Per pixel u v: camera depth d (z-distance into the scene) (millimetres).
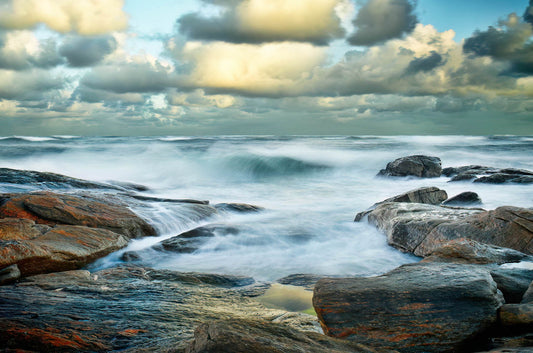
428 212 9195
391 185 20750
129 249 8656
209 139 54688
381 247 8867
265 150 34469
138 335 3814
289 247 8844
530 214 7398
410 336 3578
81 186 13742
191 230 9359
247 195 17484
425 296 3967
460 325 3641
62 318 4066
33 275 6418
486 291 4000
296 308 5320
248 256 8227
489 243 7270
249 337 2527
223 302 5305
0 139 48594
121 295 5227
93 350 3432
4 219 7711
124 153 31562
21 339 3488
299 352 2494
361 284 4289
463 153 35219
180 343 3344
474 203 12562
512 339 3570
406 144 45094
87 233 8133
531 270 5258
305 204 14930
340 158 30656
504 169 19672
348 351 2770
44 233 7656
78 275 6082
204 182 22719
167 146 38000
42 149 33562
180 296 5391
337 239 9484
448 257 6051
